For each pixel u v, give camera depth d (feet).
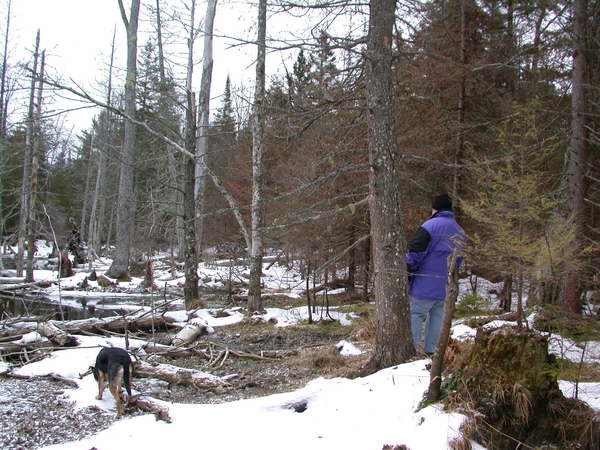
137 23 67.56
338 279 52.26
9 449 14.17
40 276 73.05
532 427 12.87
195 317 39.34
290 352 27.84
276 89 26.55
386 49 19.38
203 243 82.99
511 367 13.32
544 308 15.64
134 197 73.20
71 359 23.97
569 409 13.03
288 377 22.91
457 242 15.30
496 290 27.27
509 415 12.86
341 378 19.03
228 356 28.17
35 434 15.31
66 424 16.21
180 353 28.32
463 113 34.81
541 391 13.08
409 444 12.46
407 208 37.78
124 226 71.56
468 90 35.22
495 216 14.48
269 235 41.16
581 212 24.97
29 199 63.82
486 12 36.86
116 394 17.06
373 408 14.71
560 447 12.44
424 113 33.35
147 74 53.57
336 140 28.25
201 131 56.18
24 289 57.36
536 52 30.09
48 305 49.62
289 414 15.67
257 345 31.04
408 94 29.60
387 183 19.19
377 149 19.31
